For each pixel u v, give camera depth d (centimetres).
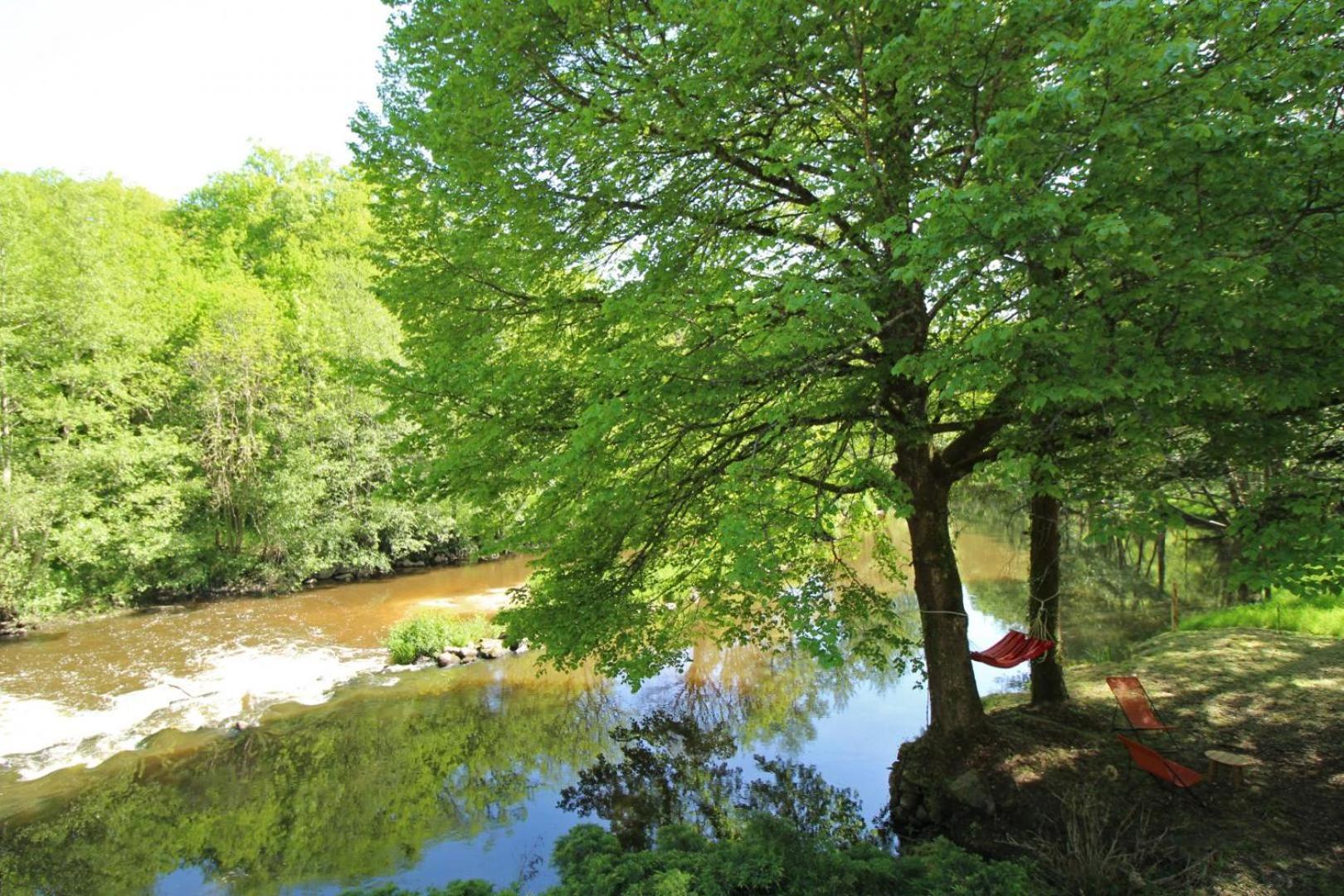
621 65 706
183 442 2403
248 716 1359
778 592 625
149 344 2303
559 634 742
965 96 564
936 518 841
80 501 1988
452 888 583
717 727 1264
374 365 776
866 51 603
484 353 786
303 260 3166
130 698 1441
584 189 770
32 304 1947
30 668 1612
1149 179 482
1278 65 475
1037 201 438
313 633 1920
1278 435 552
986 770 779
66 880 856
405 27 829
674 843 685
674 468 756
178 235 3553
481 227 807
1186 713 914
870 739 1155
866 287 601
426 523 2681
